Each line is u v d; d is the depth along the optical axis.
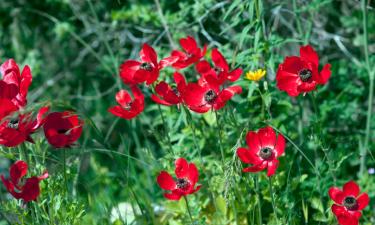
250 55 4.21
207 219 4.08
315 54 3.24
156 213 4.46
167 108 4.59
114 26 5.88
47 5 7.33
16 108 2.86
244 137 3.91
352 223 3.12
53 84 7.43
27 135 2.89
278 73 3.29
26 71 3.00
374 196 4.34
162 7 5.70
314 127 3.65
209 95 3.30
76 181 3.70
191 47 3.56
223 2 4.83
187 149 4.35
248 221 4.03
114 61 5.46
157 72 3.39
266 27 5.01
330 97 4.98
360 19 5.41
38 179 2.91
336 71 5.10
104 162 5.61
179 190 3.23
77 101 7.53
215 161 3.84
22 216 3.30
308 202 4.12
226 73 3.26
